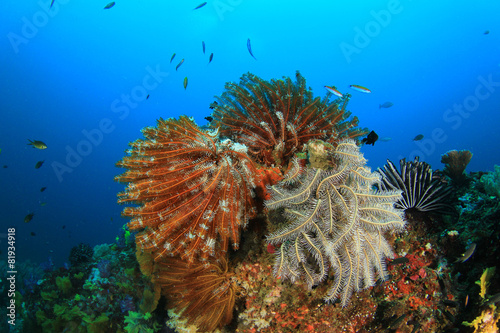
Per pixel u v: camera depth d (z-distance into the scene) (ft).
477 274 1.88
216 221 1.56
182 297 1.70
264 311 1.62
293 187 1.70
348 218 1.49
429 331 1.80
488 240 1.90
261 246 1.72
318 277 1.51
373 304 1.74
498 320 1.73
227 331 1.82
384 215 1.60
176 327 1.95
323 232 1.50
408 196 2.08
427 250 1.97
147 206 1.53
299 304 1.62
